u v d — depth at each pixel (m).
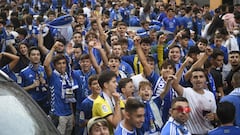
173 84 11.27
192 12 25.92
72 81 12.83
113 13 31.86
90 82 11.08
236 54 14.09
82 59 13.17
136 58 14.71
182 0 39.31
